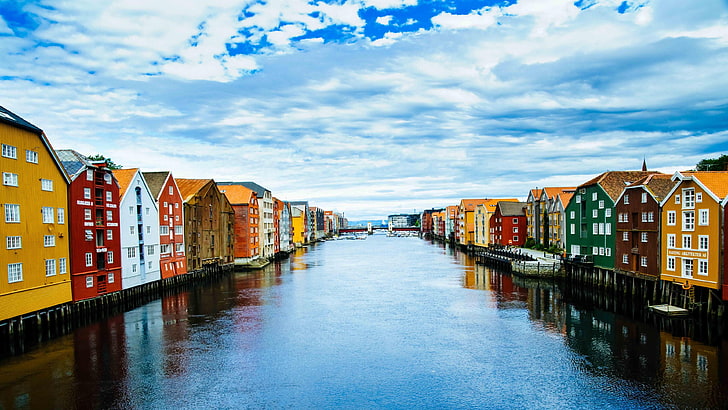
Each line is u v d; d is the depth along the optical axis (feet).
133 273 177.47
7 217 116.98
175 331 130.11
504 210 375.25
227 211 283.59
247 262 299.17
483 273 261.24
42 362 103.24
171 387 89.92
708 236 132.87
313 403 83.25
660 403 81.41
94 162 156.35
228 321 142.31
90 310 149.07
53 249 134.21
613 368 98.17
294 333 127.95
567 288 204.23
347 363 103.60
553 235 301.63
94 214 153.48
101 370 98.73
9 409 79.97
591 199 210.59
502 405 81.87
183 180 257.55
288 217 460.14
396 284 219.41
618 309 157.17
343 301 175.22
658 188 161.79
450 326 135.03
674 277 148.25
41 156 129.90
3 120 114.62
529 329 130.72
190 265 231.91
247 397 85.66
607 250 194.59
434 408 81.10
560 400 83.35
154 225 195.11
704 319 137.69
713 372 94.58
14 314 118.83
